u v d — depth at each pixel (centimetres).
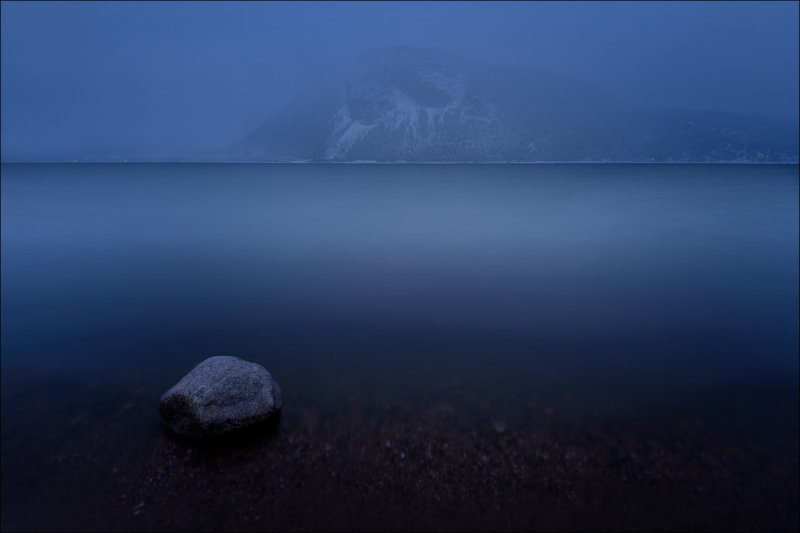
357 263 2227
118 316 1341
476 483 562
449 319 1309
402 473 580
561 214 4425
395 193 7500
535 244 2758
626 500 531
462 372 918
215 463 600
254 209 5109
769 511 512
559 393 814
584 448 633
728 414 730
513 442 647
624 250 2514
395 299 1545
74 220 4044
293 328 1228
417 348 1069
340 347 1075
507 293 1617
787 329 1195
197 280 1844
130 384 859
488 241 2914
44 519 511
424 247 2716
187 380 674
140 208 5128
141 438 657
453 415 728
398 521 505
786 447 632
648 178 10288
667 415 728
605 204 5284
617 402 775
